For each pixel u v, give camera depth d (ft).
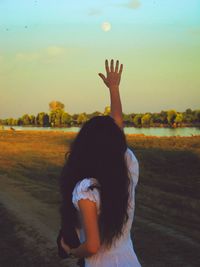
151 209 39.65
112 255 8.62
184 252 26.71
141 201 43.21
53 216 37.68
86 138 8.79
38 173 67.77
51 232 31.94
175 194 46.93
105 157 8.58
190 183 54.39
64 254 9.00
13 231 32.83
